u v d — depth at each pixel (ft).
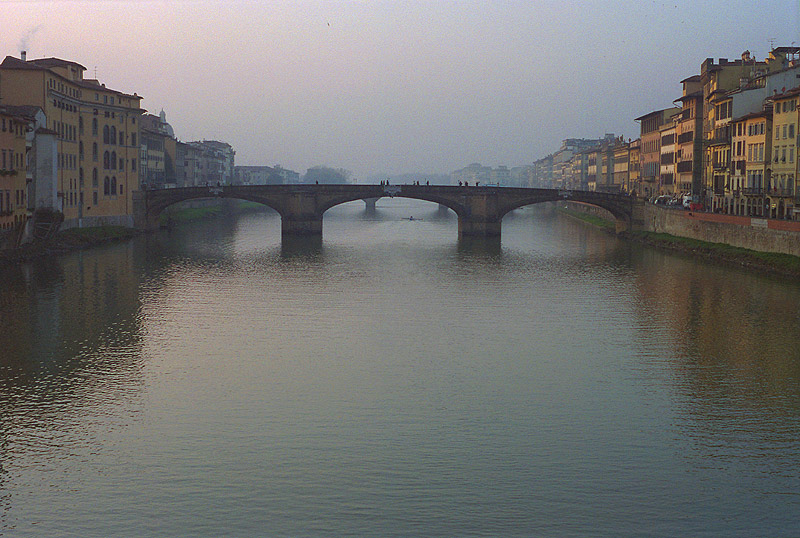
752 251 337.31
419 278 319.27
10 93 382.22
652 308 250.78
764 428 148.77
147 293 275.39
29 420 151.23
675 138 546.26
